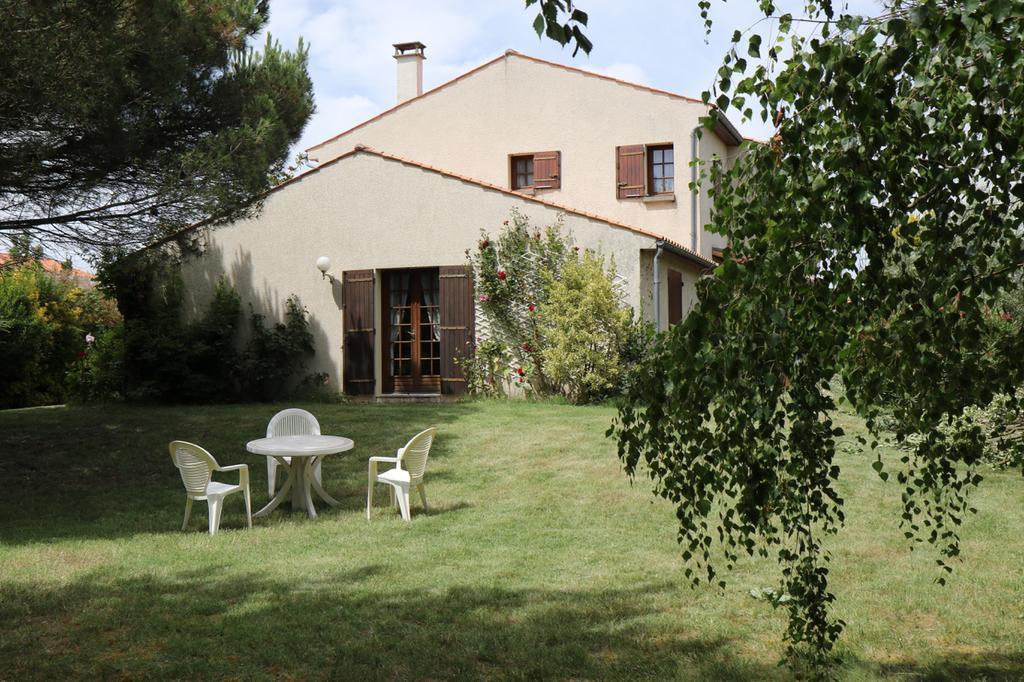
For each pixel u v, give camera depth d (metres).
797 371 2.78
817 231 2.55
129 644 4.50
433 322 15.89
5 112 8.12
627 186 17.55
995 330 3.10
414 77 20.61
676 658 4.27
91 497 8.74
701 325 2.63
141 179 10.23
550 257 14.71
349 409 13.70
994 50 2.20
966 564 5.81
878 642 4.46
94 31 7.96
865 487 8.04
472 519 7.52
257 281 16.31
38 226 10.44
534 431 11.30
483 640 4.53
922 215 2.79
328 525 7.45
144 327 15.66
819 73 2.32
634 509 7.68
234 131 10.30
